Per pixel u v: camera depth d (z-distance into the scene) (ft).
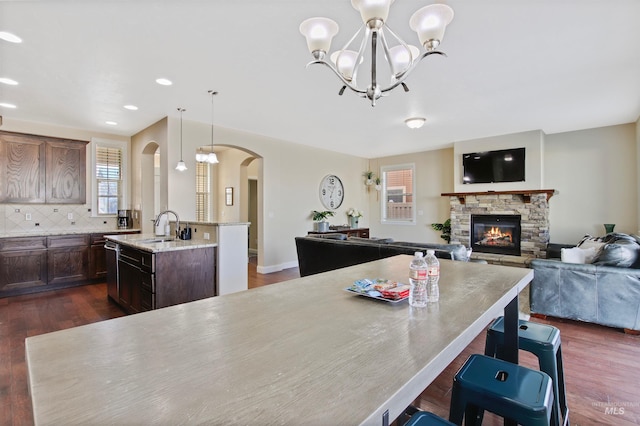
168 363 2.62
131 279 11.54
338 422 1.93
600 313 10.51
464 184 21.35
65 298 13.91
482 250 20.89
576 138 18.63
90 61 9.56
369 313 3.91
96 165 17.90
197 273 11.09
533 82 11.37
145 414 1.96
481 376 4.13
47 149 15.69
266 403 2.10
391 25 7.88
